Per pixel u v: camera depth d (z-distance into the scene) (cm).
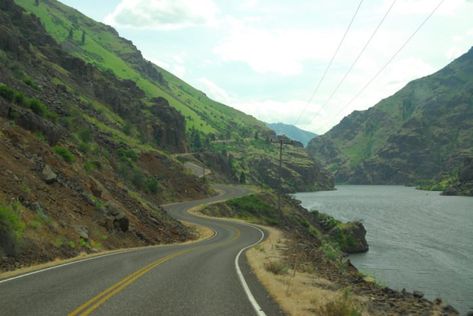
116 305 927
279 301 1028
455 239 7612
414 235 8188
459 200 19175
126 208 3531
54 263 1578
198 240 4016
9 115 3191
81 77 12850
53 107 6700
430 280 4509
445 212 12950
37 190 2242
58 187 2539
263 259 2103
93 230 2397
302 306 980
